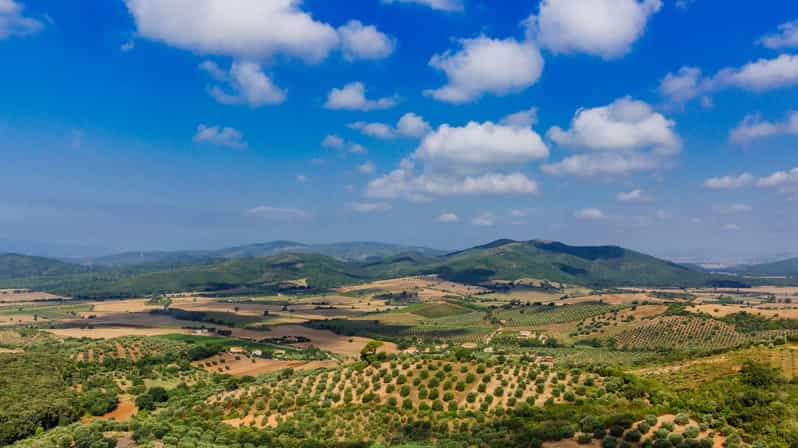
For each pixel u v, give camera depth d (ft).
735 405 350.84
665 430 299.38
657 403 370.32
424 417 404.98
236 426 442.91
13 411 458.50
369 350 555.69
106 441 362.53
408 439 370.53
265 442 381.81
